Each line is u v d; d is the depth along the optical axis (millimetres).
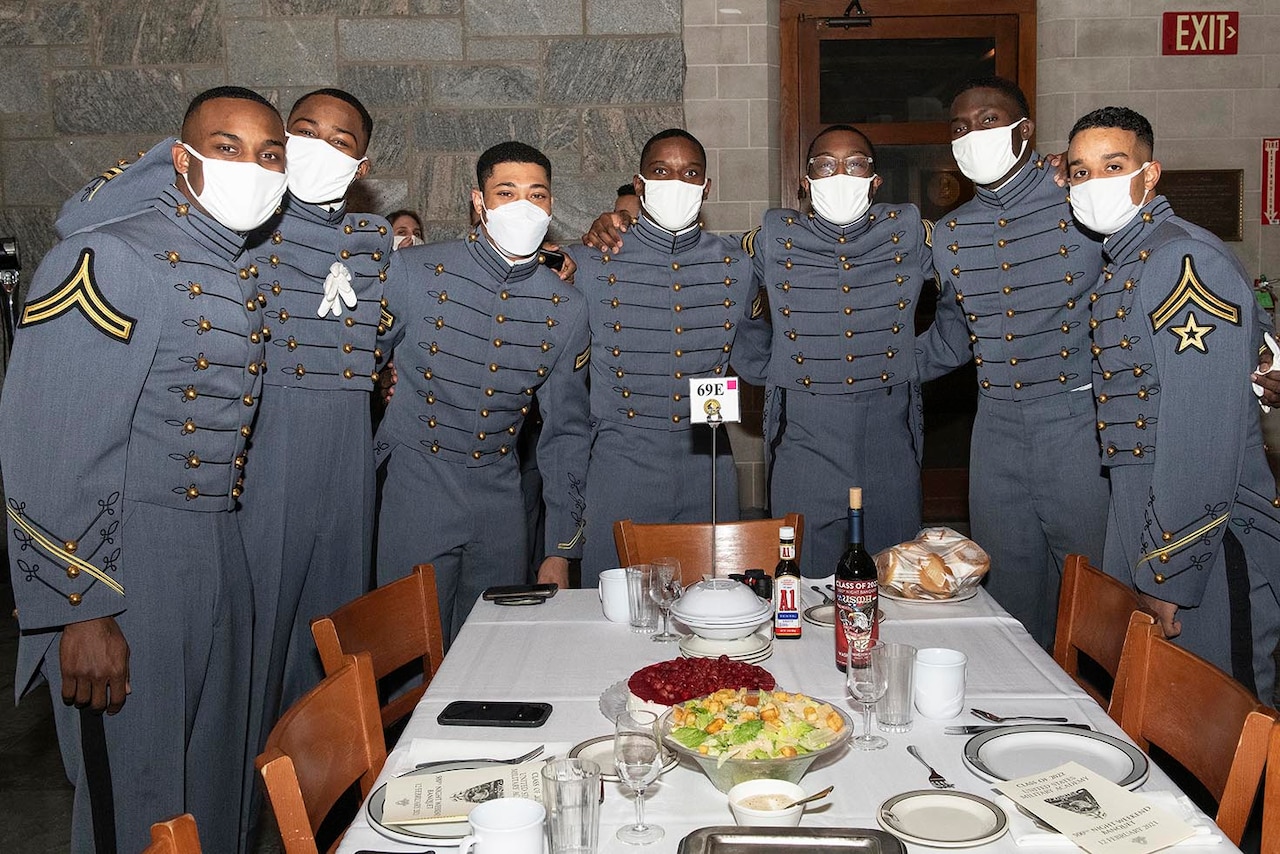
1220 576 2301
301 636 2600
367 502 2645
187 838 1134
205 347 2070
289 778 1335
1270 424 5473
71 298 1891
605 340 3053
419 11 5137
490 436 2850
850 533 1873
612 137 5234
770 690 1607
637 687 1615
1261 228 5555
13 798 3090
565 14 5168
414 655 2154
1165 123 5512
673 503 3092
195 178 2076
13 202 5184
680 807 1380
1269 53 5461
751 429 5516
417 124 5180
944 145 5637
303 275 2479
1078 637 2125
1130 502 2404
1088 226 2453
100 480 1914
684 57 5262
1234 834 1387
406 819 1352
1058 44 5484
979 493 2961
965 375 6020
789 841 1193
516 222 2662
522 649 2006
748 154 5379
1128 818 1294
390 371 3137
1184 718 1588
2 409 1880
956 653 1677
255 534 2414
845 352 3057
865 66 5570
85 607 1901
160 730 2031
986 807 1327
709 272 3062
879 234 3035
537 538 4527
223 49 5121
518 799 1243
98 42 5105
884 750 1533
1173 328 2184
